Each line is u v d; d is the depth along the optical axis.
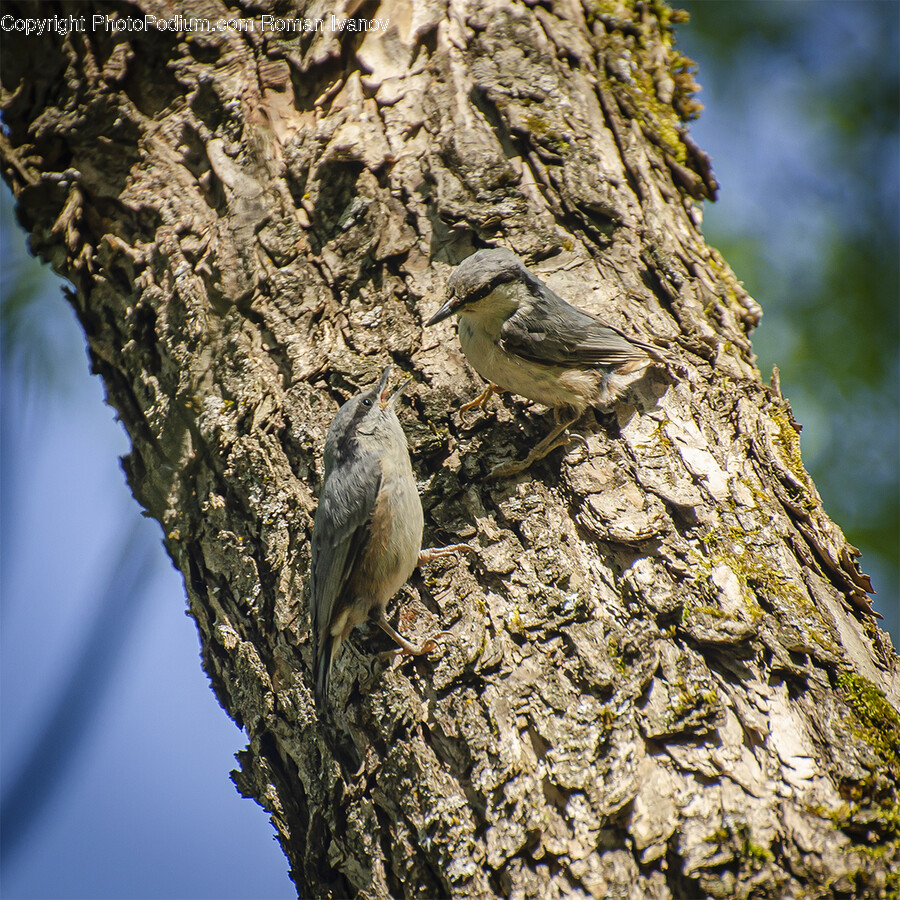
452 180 8.69
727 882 5.43
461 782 6.07
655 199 9.02
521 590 6.73
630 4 10.35
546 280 8.34
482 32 9.38
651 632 6.30
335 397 7.96
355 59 9.29
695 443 7.39
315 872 6.66
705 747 5.88
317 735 6.90
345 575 7.13
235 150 8.94
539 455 7.42
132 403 8.90
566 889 5.54
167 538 8.32
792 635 6.28
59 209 9.34
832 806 5.62
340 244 8.55
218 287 8.45
